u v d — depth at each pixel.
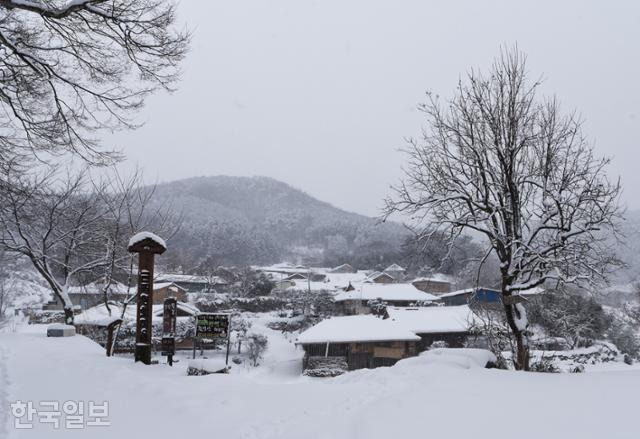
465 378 7.58
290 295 68.00
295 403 6.31
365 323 35.94
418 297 57.28
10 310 50.88
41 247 20.11
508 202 11.75
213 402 6.39
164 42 8.89
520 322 11.73
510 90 11.99
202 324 14.23
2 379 7.91
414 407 5.71
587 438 4.36
